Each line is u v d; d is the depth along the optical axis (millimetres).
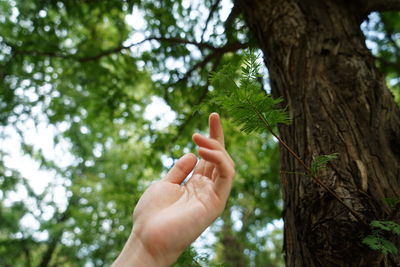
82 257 8516
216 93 889
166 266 827
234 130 4125
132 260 836
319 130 1388
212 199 883
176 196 929
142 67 4055
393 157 1295
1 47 3850
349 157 1254
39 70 4164
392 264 1008
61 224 8445
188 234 844
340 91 1496
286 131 1540
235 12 2586
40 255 9852
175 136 4016
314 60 1641
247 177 4723
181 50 3570
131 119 4547
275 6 1940
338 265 1032
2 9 4148
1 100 4148
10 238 8609
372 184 1161
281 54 1777
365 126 1378
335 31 1760
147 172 5746
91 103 4805
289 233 1329
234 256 6254
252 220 5145
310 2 1892
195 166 1012
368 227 1014
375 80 1550
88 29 4254
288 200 1372
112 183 6059
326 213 1113
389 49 3895
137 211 918
